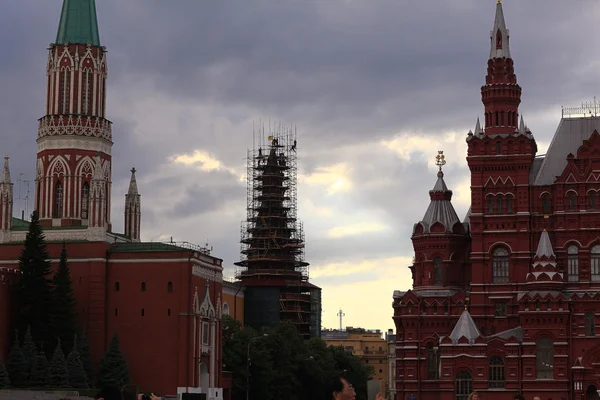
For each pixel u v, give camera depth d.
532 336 163.50
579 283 167.75
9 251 162.38
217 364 165.25
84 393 134.62
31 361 138.12
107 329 157.12
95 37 170.38
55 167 166.00
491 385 164.62
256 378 175.88
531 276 166.50
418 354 174.62
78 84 167.50
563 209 170.25
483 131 177.38
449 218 182.38
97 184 161.62
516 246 172.25
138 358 155.62
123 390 33.16
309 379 193.25
